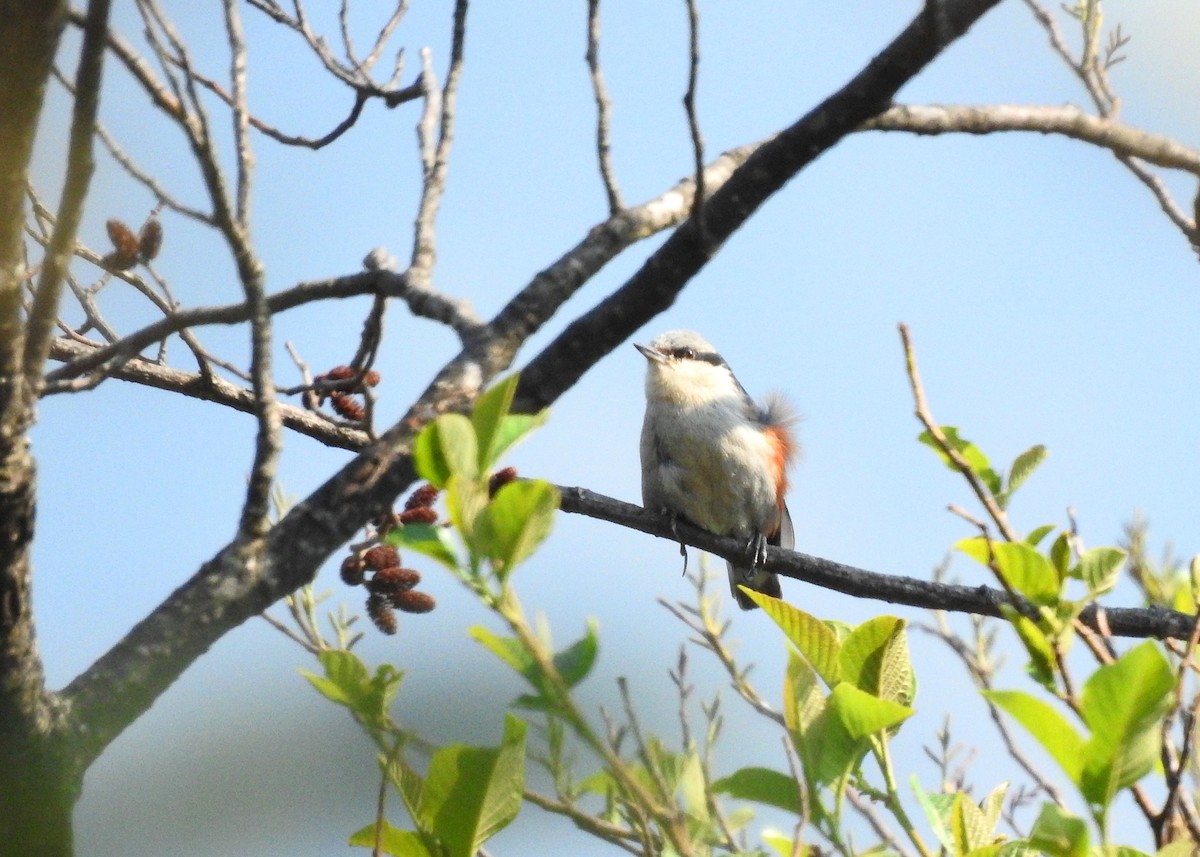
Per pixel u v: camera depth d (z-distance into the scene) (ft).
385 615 25.41
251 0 28.17
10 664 17.29
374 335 24.79
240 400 32.42
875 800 18.97
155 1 17.88
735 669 29.35
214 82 28.50
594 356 21.13
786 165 21.12
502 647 15.21
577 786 19.26
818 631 19.84
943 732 28.04
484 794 17.54
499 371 20.93
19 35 15.61
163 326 22.36
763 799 18.57
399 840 18.33
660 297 20.97
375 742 17.80
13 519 17.03
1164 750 18.44
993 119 26.43
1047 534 22.53
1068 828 16.37
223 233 18.17
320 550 19.63
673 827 15.57
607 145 22.77
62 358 31.76
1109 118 29.73
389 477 19.90
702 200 20.80
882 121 25.22
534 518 15.15
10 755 17.71
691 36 20.29
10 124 16.19
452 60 24.48
